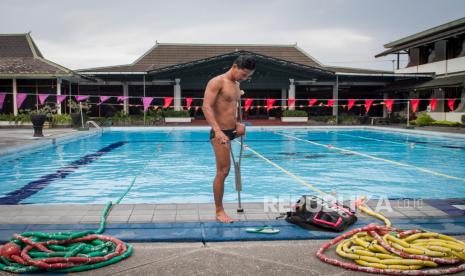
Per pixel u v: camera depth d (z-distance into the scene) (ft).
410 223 13.24
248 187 23.48
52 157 36.60
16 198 20.72
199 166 31.50
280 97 95.71
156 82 89.97
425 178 26.55
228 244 11.51
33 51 84.48
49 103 75.25
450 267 9.99
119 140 53.47
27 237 11.04
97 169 30.01
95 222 13.17
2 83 75.15
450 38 81.35
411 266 9.75
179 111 84.53
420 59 92.27
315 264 10.12
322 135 62.08
